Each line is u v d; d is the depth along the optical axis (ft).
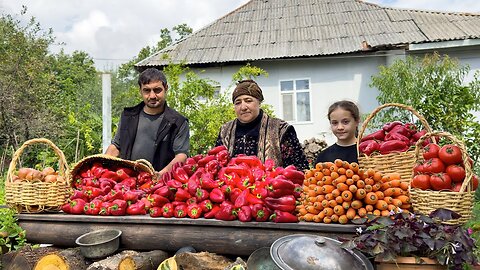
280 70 40.11
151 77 11.76
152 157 11.94
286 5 47.78
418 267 6.10
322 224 7.14
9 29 51.31
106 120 26.99
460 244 6.03
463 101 27.78
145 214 8.75
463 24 38.17
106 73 27.07
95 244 7.80
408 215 6.36
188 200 8.24
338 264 6.07
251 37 43.19
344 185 7.05
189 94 29.19
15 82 43.32
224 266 7.29
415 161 7.48
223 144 11.30
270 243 7.38
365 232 6.47
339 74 39.11
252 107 10.82
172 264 7.27
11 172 9.51
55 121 42.32
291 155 11.00
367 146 8.73
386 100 29.96
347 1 46.37
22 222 9.18
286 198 7.45
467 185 6.80
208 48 42.24
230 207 7.70
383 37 38.50
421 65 29.37
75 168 9.96
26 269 8.14
